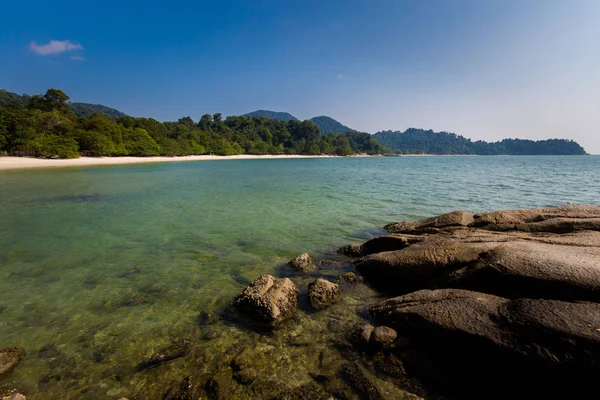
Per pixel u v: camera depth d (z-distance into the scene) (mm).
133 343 5543
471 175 44625
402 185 30594
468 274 6246
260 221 14758
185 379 4590
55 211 16891
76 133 72125
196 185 30531
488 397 4246
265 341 5559
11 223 14094
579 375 3789
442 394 4316
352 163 99875
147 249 10648
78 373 4812
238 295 6930
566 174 46281
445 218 10812
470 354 4551
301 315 6402
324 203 19719
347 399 4266
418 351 4961
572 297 4871
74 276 8383
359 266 8648
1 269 8812
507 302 4988
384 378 4617
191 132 123250
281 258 9867
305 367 4891
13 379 4676
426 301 5754
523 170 57344
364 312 6512
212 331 5875
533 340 4168
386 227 13047
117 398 4328
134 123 104062
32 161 59000
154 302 7016
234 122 193875
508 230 9414
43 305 6844
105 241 11516
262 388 4445
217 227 13625
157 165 69688
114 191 25219
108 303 6957
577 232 8258
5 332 5848
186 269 8922
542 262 5555
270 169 61938
